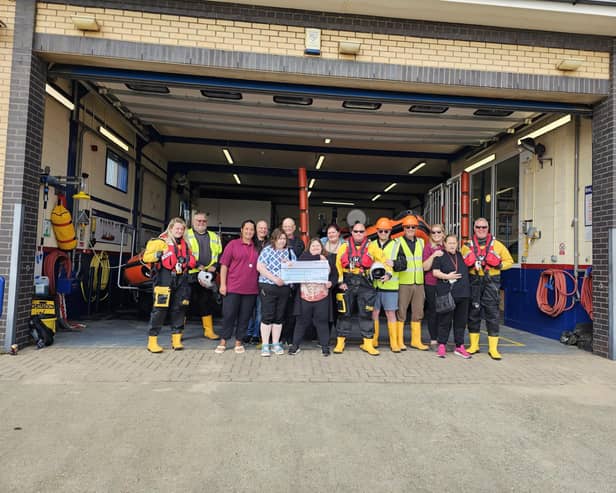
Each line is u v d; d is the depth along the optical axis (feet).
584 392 14.29
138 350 18.39
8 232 17.33
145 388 13.64
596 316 19.81
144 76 19.20
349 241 18.70
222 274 18.22
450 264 18.08
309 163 43.29
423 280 19.62
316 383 14.49
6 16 17.69
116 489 8.17
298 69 18.69
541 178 25.27
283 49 18.66
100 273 28.58
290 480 8.60
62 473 8.68
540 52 19.93
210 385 14.03
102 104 27.32
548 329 23.61
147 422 11.11
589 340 20.62
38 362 16.12
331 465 9.20
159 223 41.52
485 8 18.26
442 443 10.35
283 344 20.02
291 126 28.35
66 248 23.17
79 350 18.12
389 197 61.77
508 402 13.16
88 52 17.88
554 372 16.55
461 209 31.17
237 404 12.44
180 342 18.79
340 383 14.55
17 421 11.05
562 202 23.39
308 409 12.19
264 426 11.01
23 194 17.54
